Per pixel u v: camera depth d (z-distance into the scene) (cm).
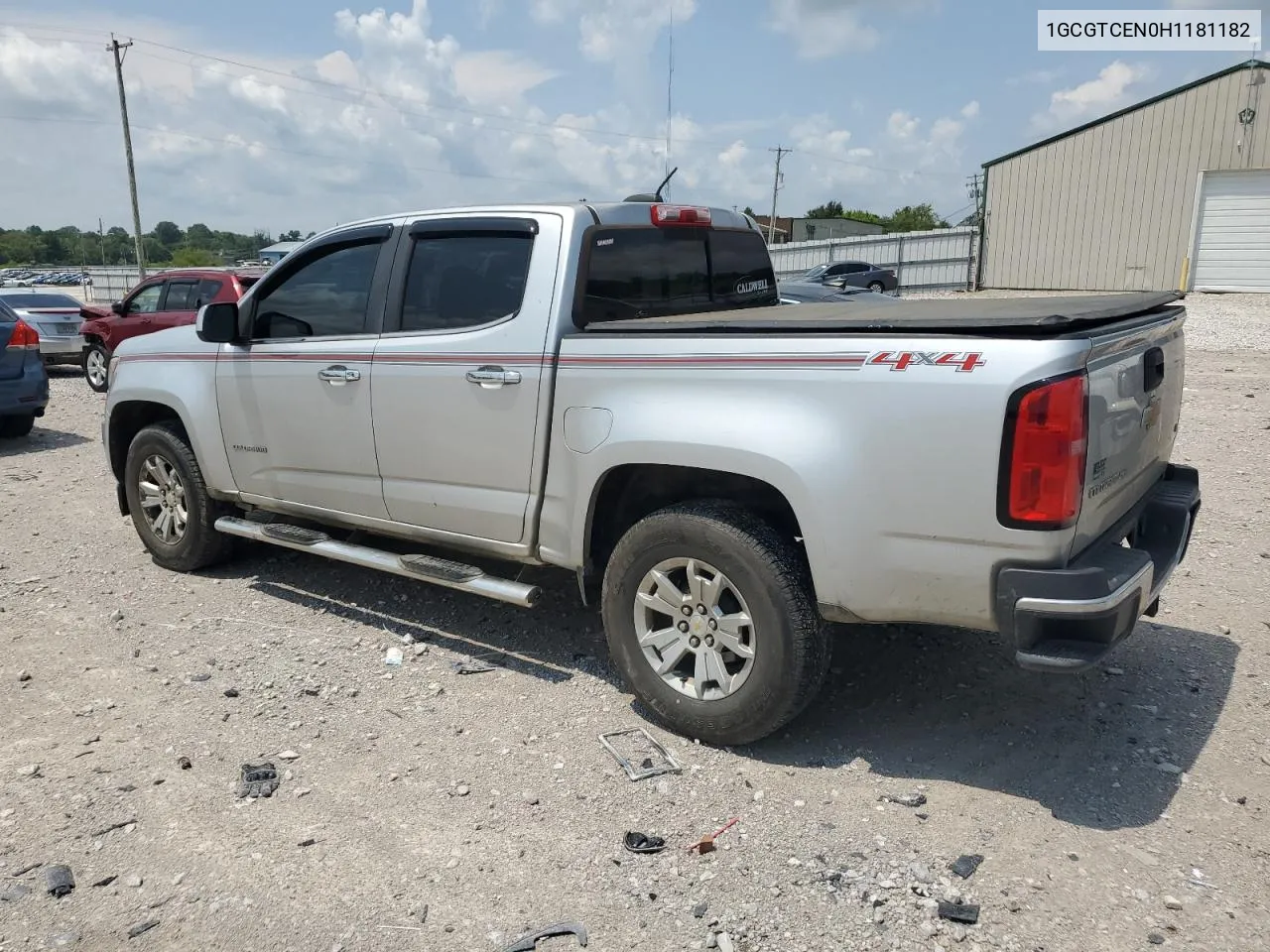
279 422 501
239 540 588
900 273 3441
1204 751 362
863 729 385
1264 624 476
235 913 281
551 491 402
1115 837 311
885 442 317
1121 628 305
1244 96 2609
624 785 345
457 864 303
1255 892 284
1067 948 263
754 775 352
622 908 282
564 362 390
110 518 717
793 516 372
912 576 321
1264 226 2648
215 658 456
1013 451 296
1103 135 2856
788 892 288
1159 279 2836
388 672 439
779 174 6988
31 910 283
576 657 454
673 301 456
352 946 268
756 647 351
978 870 296
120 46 4044
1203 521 637
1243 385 1177
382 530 478
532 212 413
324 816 329
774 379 338
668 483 394
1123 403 331
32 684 430
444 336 428
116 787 346
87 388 1529
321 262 483
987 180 3127
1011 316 310
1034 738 375
